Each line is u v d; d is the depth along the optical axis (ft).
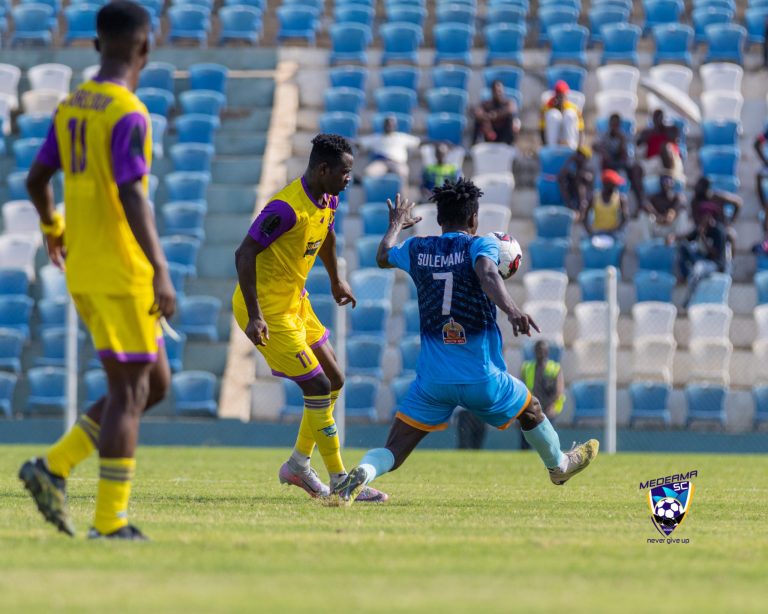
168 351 214.07
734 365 217.15
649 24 285.23
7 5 302.45
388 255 77.15
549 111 249.14
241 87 274.98
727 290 221.25
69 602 36.55
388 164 246.47
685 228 233.35
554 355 206.69
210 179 253.85
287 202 79.61
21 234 239.09
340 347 187.52
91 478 106.32
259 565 45.37
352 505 78.13
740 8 301.63
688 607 36.83
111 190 51.65
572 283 232.53
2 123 262.67
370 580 41.98
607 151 238.68
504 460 149.89
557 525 65.41
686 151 258.57
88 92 52.31
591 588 40.98
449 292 74.84
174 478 110.11
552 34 274.77
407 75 271.49
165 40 301.02
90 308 52.24
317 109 275.18
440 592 39.32
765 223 235.81
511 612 35.27
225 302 226.79
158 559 46.50
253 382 214.48
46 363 213.25
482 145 250.37
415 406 76.64
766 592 41.09
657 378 210.79
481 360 75.10
